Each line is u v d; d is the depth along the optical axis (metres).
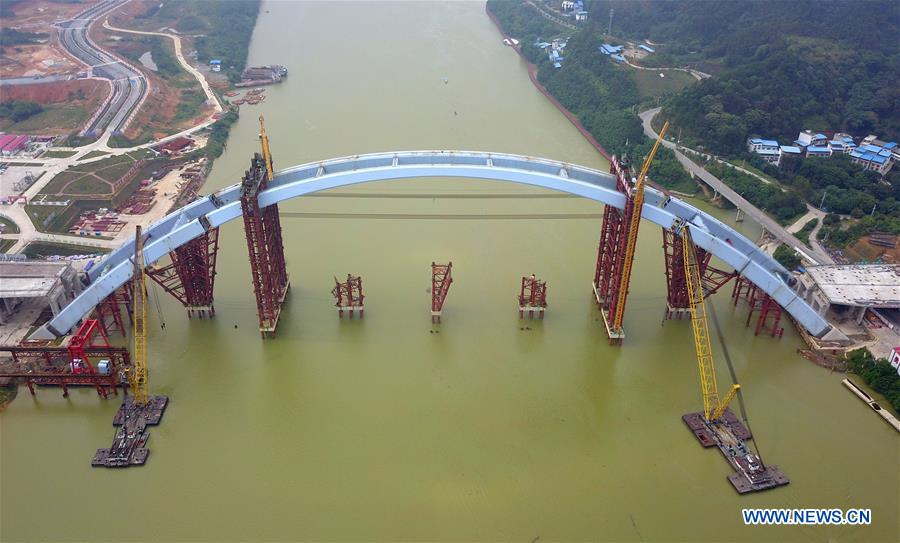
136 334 104.62
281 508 87.00
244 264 138.50
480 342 117.19
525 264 139.12
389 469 92.56
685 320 123.56
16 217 156.88
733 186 168.25
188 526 84.75
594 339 118.56
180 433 98.44
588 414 102.56
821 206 158.88
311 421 100.56
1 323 118.62
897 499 89.06
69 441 97.31
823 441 98.06
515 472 92.50
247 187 105.75
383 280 132.88
